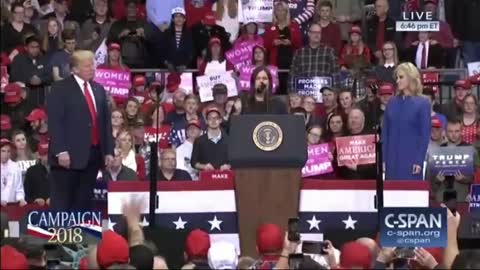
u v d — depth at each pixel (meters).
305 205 18.45
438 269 15.90
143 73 25.33
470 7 26.34
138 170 20.92
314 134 21.27
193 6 26.16
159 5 25.70
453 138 22.12
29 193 20.67
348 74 24.75
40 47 24.69
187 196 18.39
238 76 24.84
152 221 18.05
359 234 18.02
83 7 26.25
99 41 25.70
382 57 25.03
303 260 15.38
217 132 21.09
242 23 25.98
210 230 18.34
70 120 18.89
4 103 23.42
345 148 20.59
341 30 26.83
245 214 18.14
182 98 22.80
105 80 24.03
